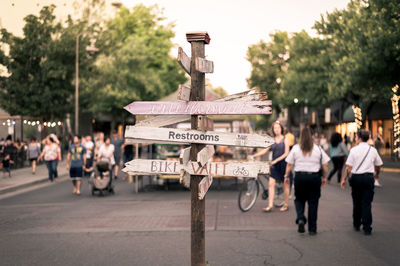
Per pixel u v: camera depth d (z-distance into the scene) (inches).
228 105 124.3
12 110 1160.8
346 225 291.9
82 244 249.1
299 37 1183.6
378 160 265.4
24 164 949.2
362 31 808.9
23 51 1139.9
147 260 212.5
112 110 1690.5
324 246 235.9
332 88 965.2
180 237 262.2
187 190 522.6
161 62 1640.0
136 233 275.4
